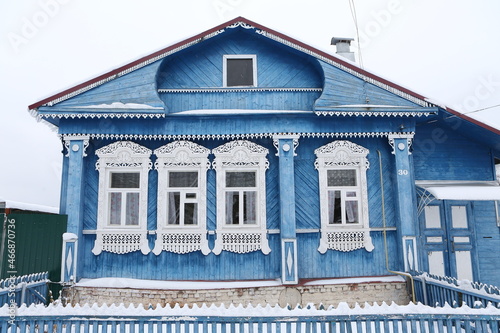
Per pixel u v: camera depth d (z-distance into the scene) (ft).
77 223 28.55
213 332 16.56
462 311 16.87
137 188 30.42
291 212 29.09
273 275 29.43
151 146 30.91
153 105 29.14
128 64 29.27
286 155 29.99
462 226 32.45
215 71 31.89
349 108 29.35
